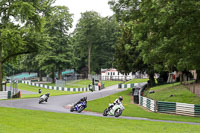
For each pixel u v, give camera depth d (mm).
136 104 51062
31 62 142250
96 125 22688
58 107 41031
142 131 20094
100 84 91875
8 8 56938
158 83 75562
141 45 41312
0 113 29109
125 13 40500
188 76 74125
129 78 131125
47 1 60375
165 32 36594
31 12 54250
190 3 30484
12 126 19969
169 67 63250
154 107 38812
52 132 18109
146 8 34875
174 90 54188
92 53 160625
